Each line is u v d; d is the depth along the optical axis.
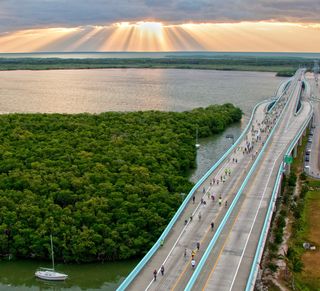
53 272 144.50
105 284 144.25
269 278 139.88
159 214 167.12
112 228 157.50
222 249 139.88
